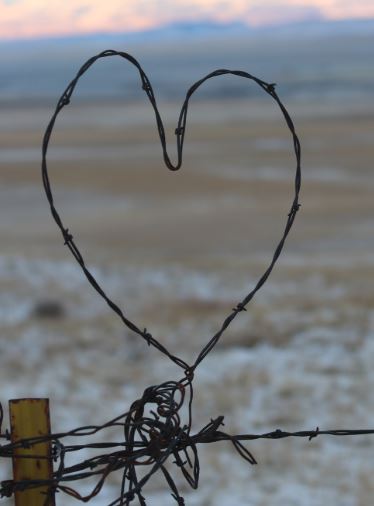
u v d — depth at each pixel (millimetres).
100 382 18203
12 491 3715
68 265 32312
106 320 23906
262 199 52438
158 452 3846
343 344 20672
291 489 12047
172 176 63219
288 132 98750
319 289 28266
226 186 57875
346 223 43781
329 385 17562
